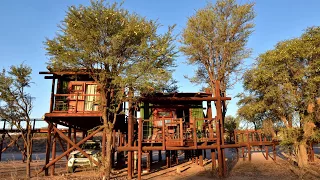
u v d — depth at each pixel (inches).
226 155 1065.5
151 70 513.0
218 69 921.5
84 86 655.8
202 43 901.8
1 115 576.4
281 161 814.5
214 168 620.7
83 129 930.1
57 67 548.4
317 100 621.9
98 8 526.6
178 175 622.2
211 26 906.7
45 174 612.7
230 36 906.1
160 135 663.8
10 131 911.7
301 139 664.4
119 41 510.0
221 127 620.1
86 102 666.2
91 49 518.9
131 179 562.9
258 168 707.4
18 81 564.7
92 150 730.8
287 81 639.1
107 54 535.2
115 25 527.5
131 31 517.3
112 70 540.4
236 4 899.4
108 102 587.8
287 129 666.8
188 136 679.7
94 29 520.4
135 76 508.1
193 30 922.1
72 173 647.8
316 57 627.5
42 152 1422.2
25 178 577.3
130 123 578.2
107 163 530.3
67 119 657.6
